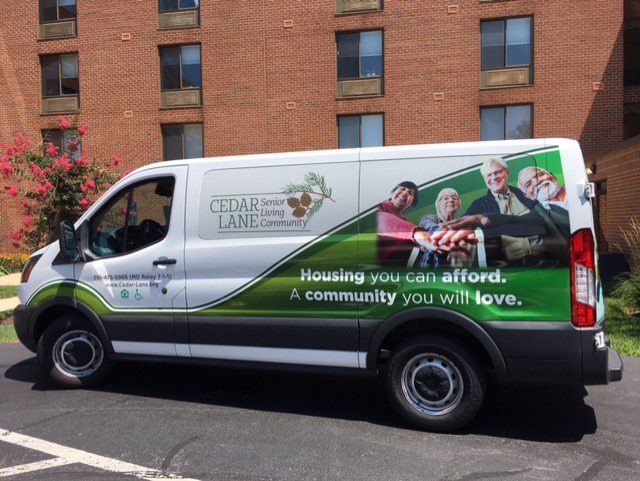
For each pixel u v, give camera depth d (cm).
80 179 1190
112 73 1895
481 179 416
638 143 1134
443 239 421
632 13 1728
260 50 1795
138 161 1895
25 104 1966
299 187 460
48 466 381
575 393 525
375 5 1734
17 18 1956
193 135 1884
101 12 1894
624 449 401
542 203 401
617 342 695
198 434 436
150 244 507
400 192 434
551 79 1658
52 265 544
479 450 400
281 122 1795
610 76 1630
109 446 414
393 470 370
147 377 593
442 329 435
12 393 542
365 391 543
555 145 404
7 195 1786
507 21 1678
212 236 484
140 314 507
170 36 1850
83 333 550
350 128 1781
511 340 404
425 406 435
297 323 457
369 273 438
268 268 465
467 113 1700
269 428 447
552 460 383
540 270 398
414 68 1716
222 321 479
